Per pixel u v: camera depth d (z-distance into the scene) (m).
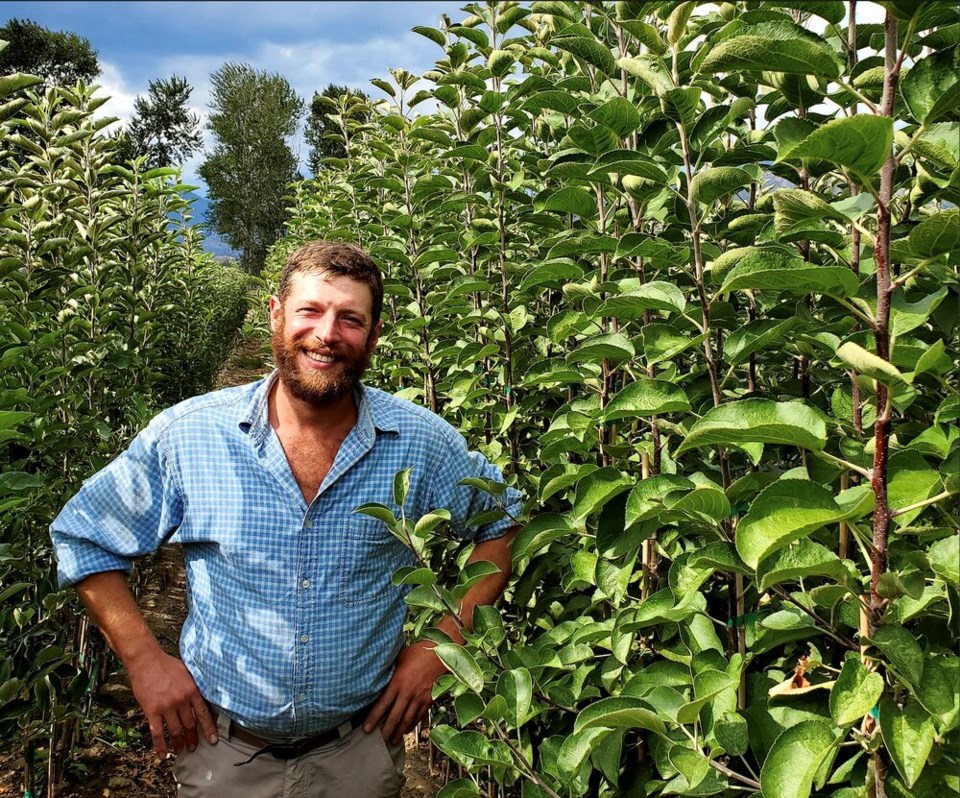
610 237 2.00
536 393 2.89
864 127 1.03
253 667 2.02
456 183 3.92
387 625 2.16
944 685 1.17
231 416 2.06
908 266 1.83
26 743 3.07
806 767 1.26
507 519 2.27
